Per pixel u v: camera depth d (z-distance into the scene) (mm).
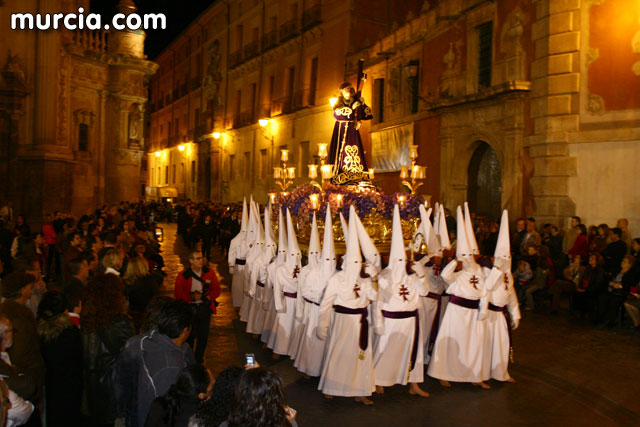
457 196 17547
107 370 4742
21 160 19922
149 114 62969
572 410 6277
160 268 14570
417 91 20359
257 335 9289
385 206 8578
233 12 41125
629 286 9969
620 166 12898
